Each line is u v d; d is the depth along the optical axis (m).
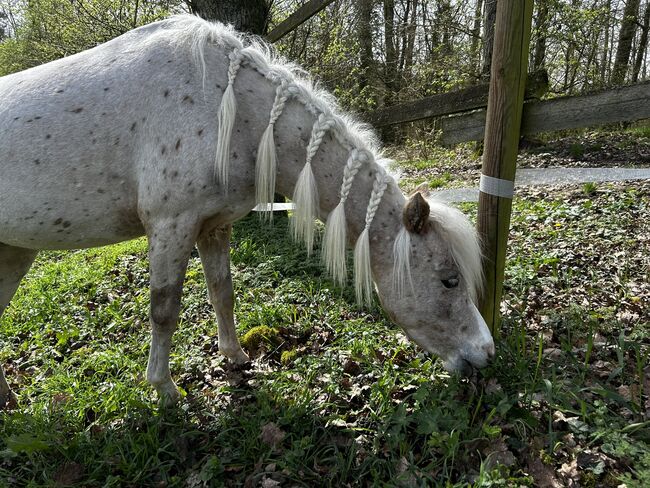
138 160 2.28
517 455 2.00
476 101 4.48
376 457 2.06
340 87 11.52
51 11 10.80
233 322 2.92
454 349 2.31
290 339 3.15
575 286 3.31
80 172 2.26
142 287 4.21
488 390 2.34
